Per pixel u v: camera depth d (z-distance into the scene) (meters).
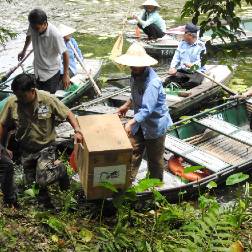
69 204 5.94
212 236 5.41
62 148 7.95
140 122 5.88
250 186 7.45
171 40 14.88
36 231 5.48
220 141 9.02
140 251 5.24
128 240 5.36
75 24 17.52
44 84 8.53
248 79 12.38
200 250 5.08
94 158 5.23
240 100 9.83
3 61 13.11
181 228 5.55
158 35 15.12
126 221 5.88
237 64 13.02
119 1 21.50
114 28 17.03
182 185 6.71
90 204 6.14
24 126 5.72
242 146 8.85
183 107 10.13
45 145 5.86
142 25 15.05
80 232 5.54
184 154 7.66
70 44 10.51
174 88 10.90
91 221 5.93
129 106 6.55
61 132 8.30
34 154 5.86
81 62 10.51
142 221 5.99
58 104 5.75
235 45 5.16
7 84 10.38
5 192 5.82
